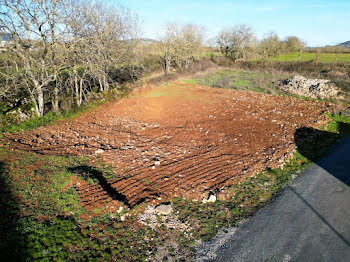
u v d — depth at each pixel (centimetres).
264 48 3978
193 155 918
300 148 1002
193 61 3484
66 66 1293
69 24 1195
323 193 711
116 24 1728
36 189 651
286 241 538
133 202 644
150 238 545
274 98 1827
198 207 647
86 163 823
